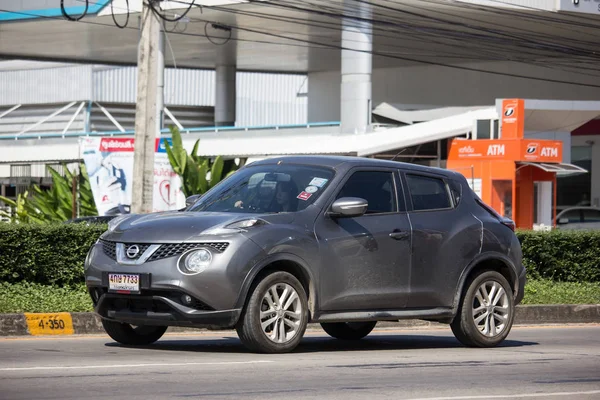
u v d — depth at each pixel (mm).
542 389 19906
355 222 25172
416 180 27062
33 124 151375
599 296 43500
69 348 25344
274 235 23438
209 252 22734
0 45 140500
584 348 28547
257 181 25844
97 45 139500
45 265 38156
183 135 113312
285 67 154375
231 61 148875
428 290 26328
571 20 108625
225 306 22719
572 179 128750
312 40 126625
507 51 123562
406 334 32906
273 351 23656
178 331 31641
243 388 18578
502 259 28000
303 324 23984
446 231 26828
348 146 87438
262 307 23328
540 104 84562
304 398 17719
